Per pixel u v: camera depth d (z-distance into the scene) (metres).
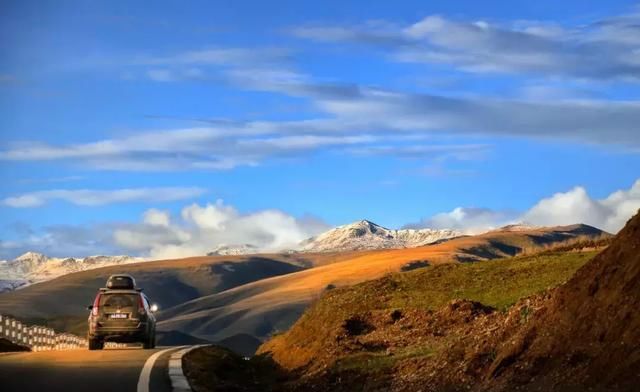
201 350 23.97
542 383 10.61
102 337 27.91
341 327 20.66
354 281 177.12
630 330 9.77
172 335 133.75
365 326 21.12
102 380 16.70
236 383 18.53
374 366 15.88
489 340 13.17
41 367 19.23
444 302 22.47
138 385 15.96
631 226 10.98
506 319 14.03
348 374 16.06
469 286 24.00
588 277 11.31
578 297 11.23
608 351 9.88
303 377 17.97
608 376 9.59
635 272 10.34
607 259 11.07
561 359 10.74
